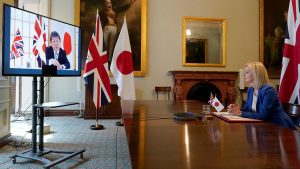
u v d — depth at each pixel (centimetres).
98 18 454
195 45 636
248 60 657
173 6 632
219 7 646
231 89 625
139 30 614
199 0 639
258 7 659
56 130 448
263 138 131
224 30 643
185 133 143
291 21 253
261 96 209
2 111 345
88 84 443
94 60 446
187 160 95
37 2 620
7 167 267
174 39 632
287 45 254
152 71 626
